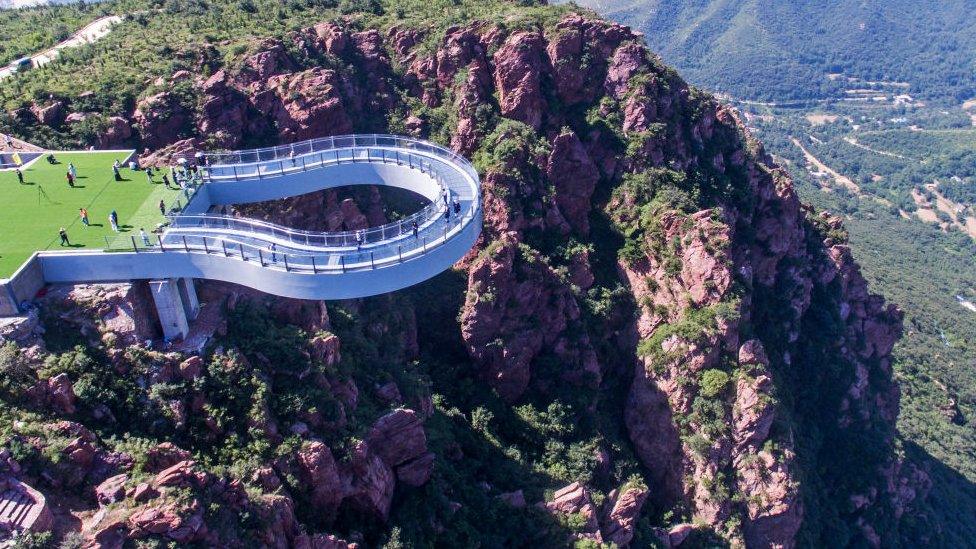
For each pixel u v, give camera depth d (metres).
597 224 95.44
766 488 72.69
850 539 90.44
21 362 42.78
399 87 102.44
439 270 60.50
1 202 59.47
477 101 98.56
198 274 52.72
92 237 53.56
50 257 50.12
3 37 105.88
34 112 76.19
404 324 78.75
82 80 82.25
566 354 80.38
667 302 85.69
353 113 96.25
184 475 39.44
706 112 105.44
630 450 80.06
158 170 66.06
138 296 51.34
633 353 86.31
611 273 91.94
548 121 100.56
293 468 47.19
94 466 39.50
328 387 53.53
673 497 76.81
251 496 42.56
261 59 89.38
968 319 190.75
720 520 73.12
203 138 81.69
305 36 98.50
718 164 103.25
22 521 35.06
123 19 107.38
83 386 44.06
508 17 105.19
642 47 104.69
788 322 99.44
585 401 78.56
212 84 84.25
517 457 70.94
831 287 109.62
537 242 88.44
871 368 115.06
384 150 73.00
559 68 100.94
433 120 99.38
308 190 70.50
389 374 64.56
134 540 36.28
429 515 54.50
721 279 81.75
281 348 52.88
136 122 79.88
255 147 84.88
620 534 64.88
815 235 113.62
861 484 94.31
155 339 51.72
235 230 56.50
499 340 77.12
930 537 99.00
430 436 63.00
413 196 93.19
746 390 74.94
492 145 93.50
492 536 57.00
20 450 37.72
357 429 52.16
